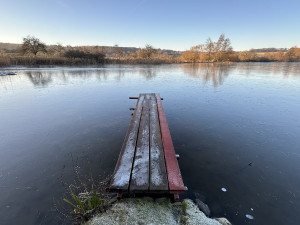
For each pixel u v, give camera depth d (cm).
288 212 209
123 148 275
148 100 594
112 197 221
